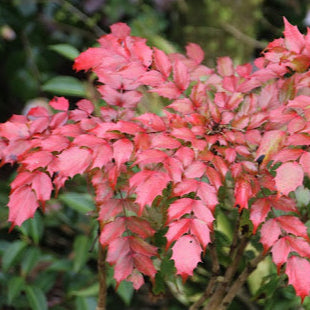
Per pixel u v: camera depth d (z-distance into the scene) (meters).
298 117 1.30
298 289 1.27
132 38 1.44
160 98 1.74
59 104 1.42
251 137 1.33
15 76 3.39
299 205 1.54
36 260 2.10
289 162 1.27
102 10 3.37
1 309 2.21
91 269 2.31
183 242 1.27
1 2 3.33
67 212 2.34
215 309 1.62
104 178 1.38
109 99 1.40
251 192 1.31
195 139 1.31
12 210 1.32
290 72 1.38
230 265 1.58
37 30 3.41
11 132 1.38
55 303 2.21
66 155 1.31
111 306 2.14
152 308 2.14
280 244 1.29
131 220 1.37
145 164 1.33
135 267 1.35
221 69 1.46
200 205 1.29
